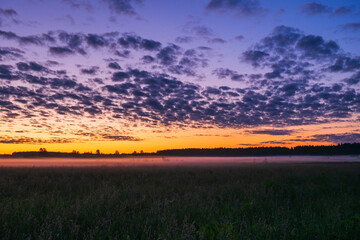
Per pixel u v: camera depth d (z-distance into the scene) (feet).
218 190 29.66
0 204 19.54
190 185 35.09
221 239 12.76
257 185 32.83
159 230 14.28
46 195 26.16
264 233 14.19
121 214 17.11
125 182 37.81
